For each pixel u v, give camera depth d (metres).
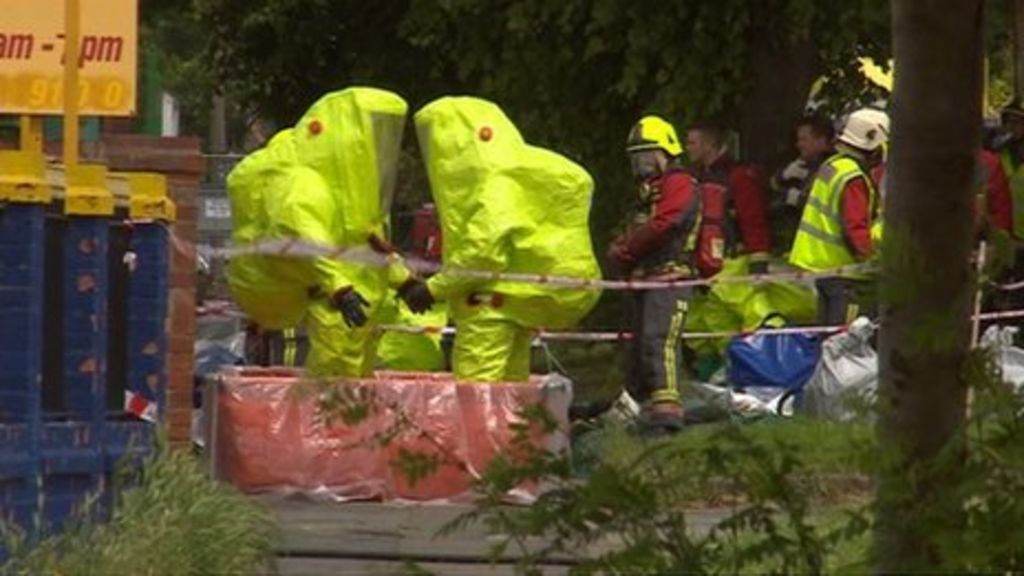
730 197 42.22
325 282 32.09
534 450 17.27
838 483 19.27
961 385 16.45
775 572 16.64
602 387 47.31
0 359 23.59
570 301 32.84
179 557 23.25
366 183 32.34
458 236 32.53
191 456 26.59
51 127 34.38
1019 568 16.31
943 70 16.34
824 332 38.19
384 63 62.06
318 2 62.25
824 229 38.34
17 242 23.55
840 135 38.75
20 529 23.25
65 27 27.38
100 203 24.44
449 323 39.44
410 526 28.78
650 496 16.70
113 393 25.06
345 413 18.88
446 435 31.12
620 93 51.41
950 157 16.38
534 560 17.25
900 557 16.23
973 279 16.61
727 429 16.78
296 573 25.25
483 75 53.88
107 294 24.80
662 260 36.78
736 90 50.41
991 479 16.23
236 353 44.66
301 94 65.38
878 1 49.12
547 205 32.84
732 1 49.66
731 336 39.06
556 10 51.06
